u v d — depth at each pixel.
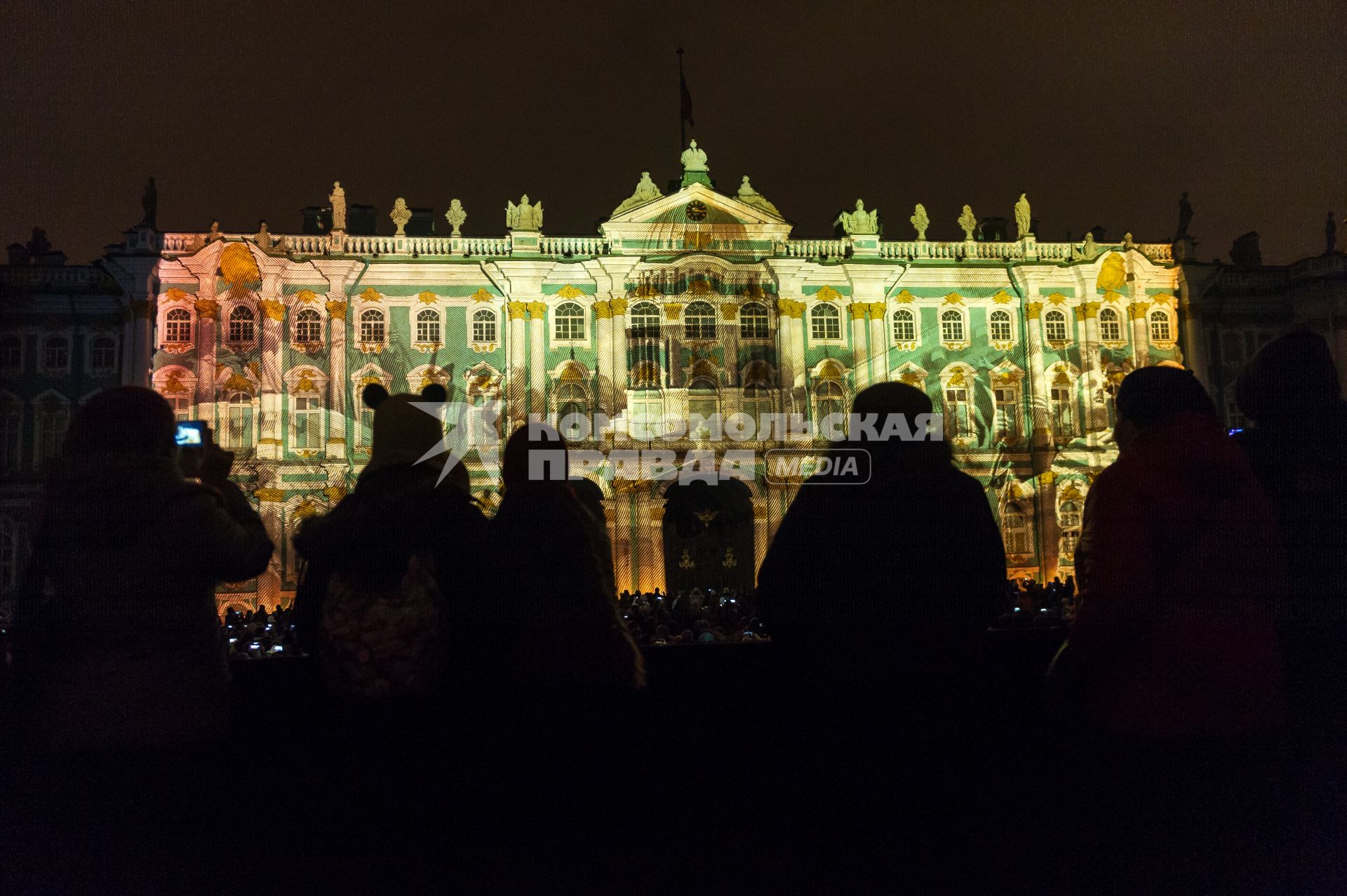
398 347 49.19
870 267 51.12
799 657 5.10
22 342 48.56
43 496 5.13
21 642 5.01
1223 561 4.72
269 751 5.00
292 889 4.86
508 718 5.07
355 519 5.18
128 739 4.84
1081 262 51.84
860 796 5.05
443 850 4.90
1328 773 4.90
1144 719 4.77
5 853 4.82
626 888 4.94
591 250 51.00
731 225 50.97
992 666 5.25
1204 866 4.78
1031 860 5.01
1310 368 5.29
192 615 5.11
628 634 5.51
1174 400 4.99
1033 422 51.16
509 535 5.46
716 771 5.07
